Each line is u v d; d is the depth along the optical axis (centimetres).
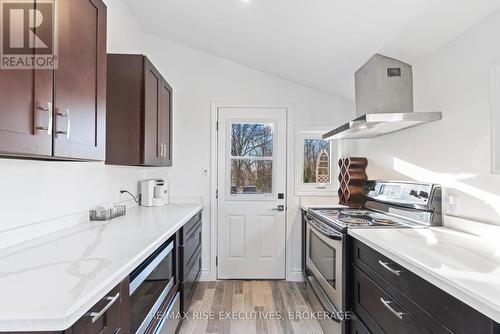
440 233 173
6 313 77
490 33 156
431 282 109
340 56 238
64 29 120
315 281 261
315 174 342
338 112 334
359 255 182
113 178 244
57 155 116
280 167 337
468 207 172
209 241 335
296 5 186
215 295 298
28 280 98
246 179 338
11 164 139
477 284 94
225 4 210
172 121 320
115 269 108
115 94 217
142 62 217
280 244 339
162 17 272
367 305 170
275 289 314
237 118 334
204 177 332
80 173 195
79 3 131
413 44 194
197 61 331
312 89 334
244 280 337
